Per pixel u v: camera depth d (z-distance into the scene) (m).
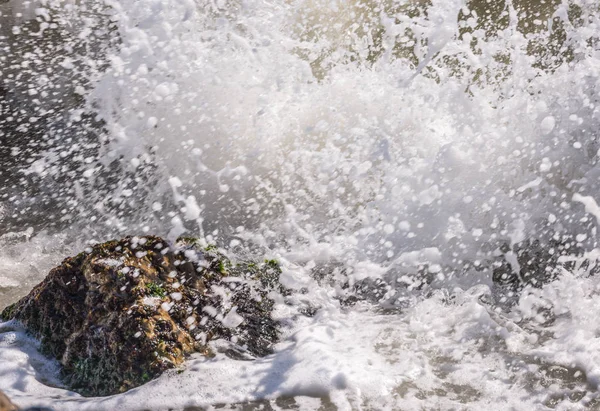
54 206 4.30
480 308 3.28
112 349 2.83
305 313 3.29
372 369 2.88
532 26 5.11
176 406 2.67
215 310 3.08
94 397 2.76
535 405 2.68
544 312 3.29
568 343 3.02
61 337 2.96
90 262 2.97
